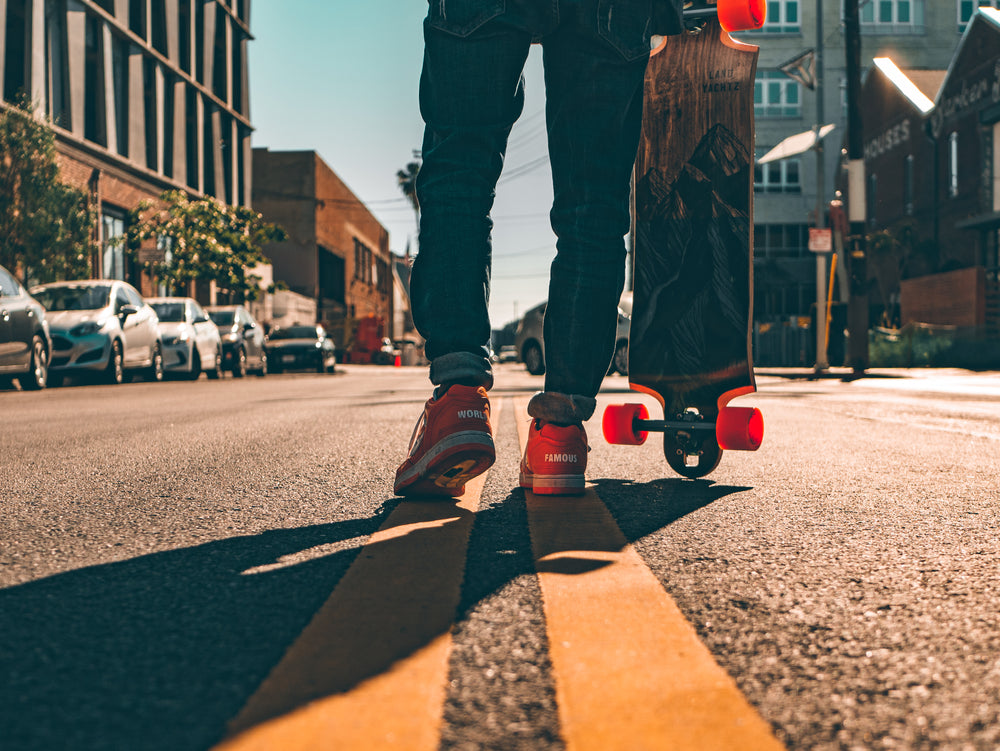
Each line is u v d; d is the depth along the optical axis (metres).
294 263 47.28
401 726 1.02
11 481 3.13
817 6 19.12
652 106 2.96
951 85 30.45
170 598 1.58
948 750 0.98
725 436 2.87
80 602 1.55
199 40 31.27
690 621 1.44
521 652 1.29
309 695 1.12
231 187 34.34
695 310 2.96
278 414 6.61
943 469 3.37
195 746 0.97
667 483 3.01
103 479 3.16
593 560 1.86
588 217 2.61
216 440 4.60
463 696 1.12
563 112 2.59
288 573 1.75
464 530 2.16
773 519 2.33
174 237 25.19
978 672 1.22
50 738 0.99
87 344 12.80
